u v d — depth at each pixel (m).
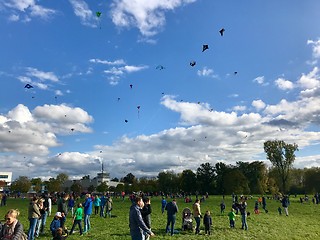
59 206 21.78
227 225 27.48
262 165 131.88
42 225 20.42
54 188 145.25
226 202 63.84
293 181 150.25
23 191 139.75
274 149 116.88
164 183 151.75
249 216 35.38
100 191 165.00
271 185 130.25
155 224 26.52
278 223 31.00
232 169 134.62
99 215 33.75
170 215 21.64
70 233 20.41
